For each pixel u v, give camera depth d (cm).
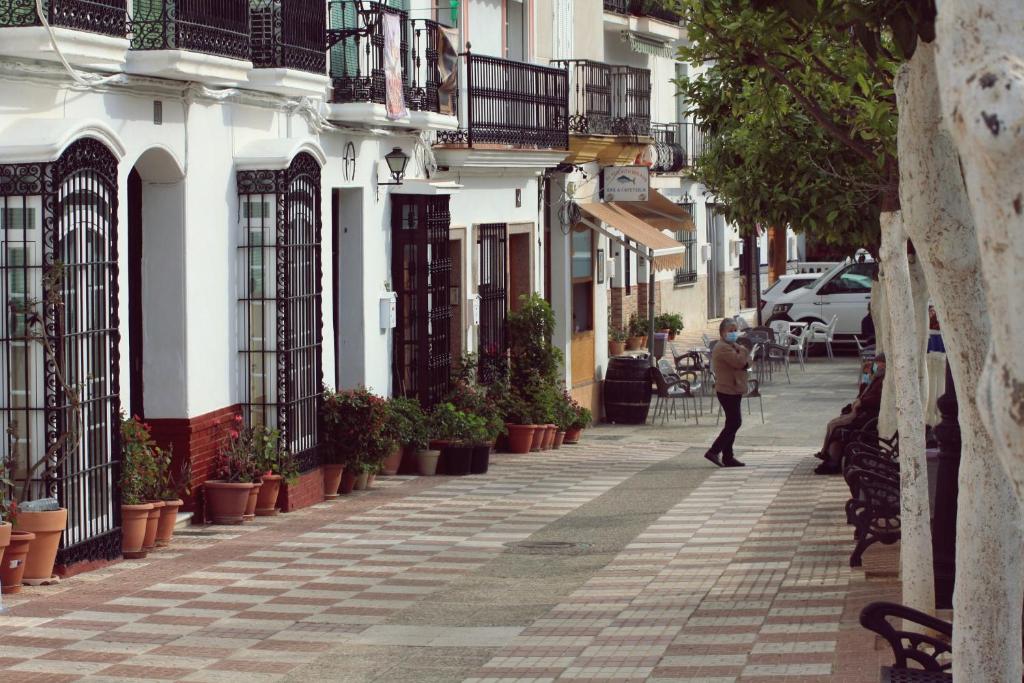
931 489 1368
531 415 2497
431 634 1130
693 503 1862
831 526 1625
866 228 1789
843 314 4244
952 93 305
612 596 1271
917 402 994
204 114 1620
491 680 974
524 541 1584
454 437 2159
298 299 1752
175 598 1252
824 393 3419
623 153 3061
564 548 1539
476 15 2512
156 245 1586
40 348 1280
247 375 1728
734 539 1566
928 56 702
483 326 2464
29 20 1227
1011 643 655
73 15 1261
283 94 1780
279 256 1711
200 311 1620
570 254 2881
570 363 2862
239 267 1720
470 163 2333
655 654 1030
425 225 2164
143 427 1457
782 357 3669
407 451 2150
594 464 2319
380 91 1970
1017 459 291
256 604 1239
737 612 1170
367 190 2067
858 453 1468
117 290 1364
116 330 1360
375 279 2097
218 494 1630
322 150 1858
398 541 1571
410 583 1345
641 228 3002
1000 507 647
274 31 1712
